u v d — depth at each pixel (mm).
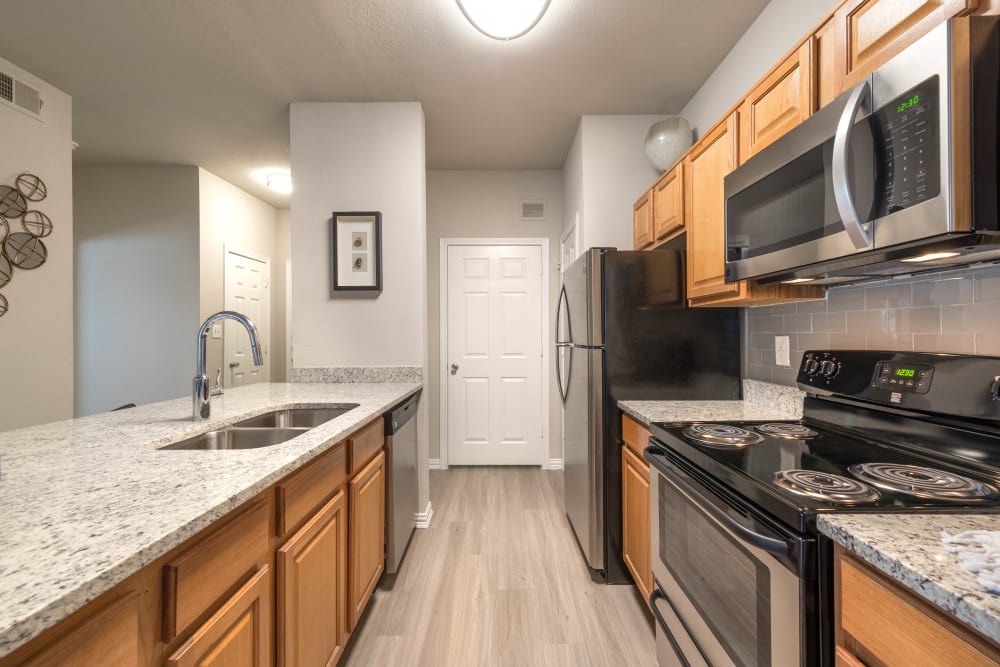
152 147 3354
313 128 2695
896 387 1186
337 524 1403
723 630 1018
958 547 619
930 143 800
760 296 1551
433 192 3893
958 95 771
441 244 3889
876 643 666
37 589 493
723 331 2104
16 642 438
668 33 2098
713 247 1730
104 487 836
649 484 1637
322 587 1272
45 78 2428
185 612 716
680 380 2088
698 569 1144
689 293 1963
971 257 1005
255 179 4043
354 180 2691
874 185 907
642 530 1752
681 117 2824
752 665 903
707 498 1054
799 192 1174
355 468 1570
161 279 3730
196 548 748
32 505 746
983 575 542
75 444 1180
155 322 3730
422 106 2758
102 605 583
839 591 749
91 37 2102
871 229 915
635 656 1594
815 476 958
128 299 3740
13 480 875
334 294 2697
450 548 2395
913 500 821
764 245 1329
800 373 1554
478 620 1792
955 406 1029
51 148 2482
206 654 766
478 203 3895
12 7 1896
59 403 2510
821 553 770
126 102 2688
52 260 2482
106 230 3744
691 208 1924
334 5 1905
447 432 3885
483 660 1572
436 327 3893
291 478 1096
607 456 2074
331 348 2693
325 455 1314
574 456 2404
